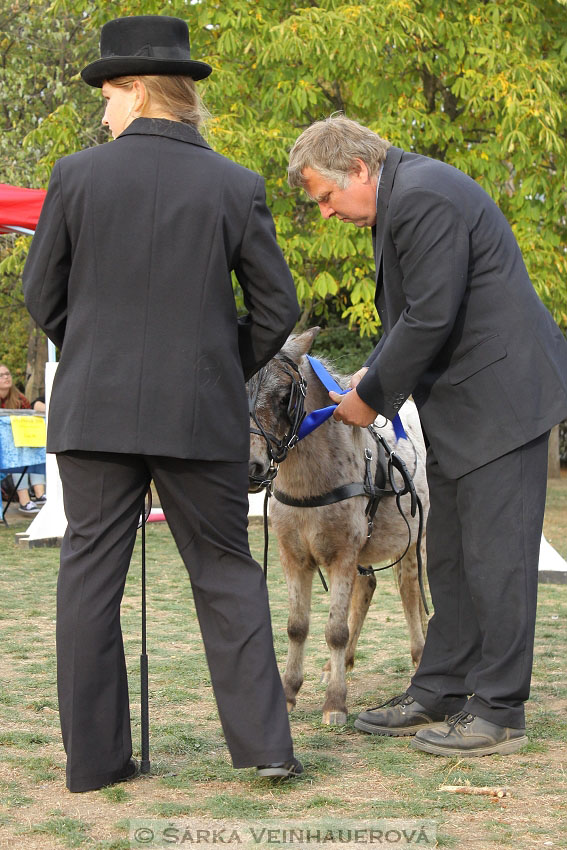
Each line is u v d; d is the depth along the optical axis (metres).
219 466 3.05
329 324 18.42
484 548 3.54
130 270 2.96
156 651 5.39
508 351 3.49
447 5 11.15
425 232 3.39
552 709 4.25
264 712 3.06
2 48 20.34
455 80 11.58
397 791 3.12
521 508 3.51
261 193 3.09
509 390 3.48
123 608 6.73
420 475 5.31
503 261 3.53
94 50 20.12
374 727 3.89
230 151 10.99
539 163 11.39
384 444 4.59
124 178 2.98
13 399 12.25
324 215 3.75
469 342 3.52
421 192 3.40
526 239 11.25
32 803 2.99
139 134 3.04
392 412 3.50
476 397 3.51
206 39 11.98
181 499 3.06
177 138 3.05
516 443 3.46
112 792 3.06
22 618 6.38
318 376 4.18
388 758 3.51
